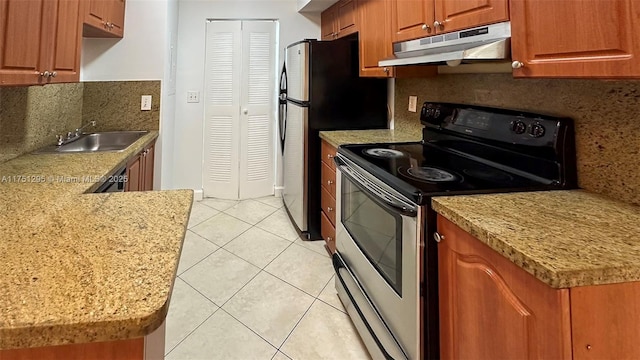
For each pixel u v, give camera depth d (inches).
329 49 113.5
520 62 45.0
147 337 26.3
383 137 99.1
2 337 22.0
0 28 50.3
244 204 152.5
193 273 95.2
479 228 36.3
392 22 83.2
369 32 97.9
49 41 63.9
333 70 114.3
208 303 81.4
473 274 38.9
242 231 125.0
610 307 28.6
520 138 56.9
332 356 65.4
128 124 120.1
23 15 55.8
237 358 64.4
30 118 84.1
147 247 33.8
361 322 67.1
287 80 134.0
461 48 57.3
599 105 47.2
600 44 34.9
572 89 51.1
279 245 114.3
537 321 30.3
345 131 112.2
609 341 28.8
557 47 39.7
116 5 105.1
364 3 101.2
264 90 156.8
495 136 62.4
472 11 55.1
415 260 47.2
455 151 75.6
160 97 121.3
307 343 68.7
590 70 36.2
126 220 41.0
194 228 126.6
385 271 56.9
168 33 124.6
